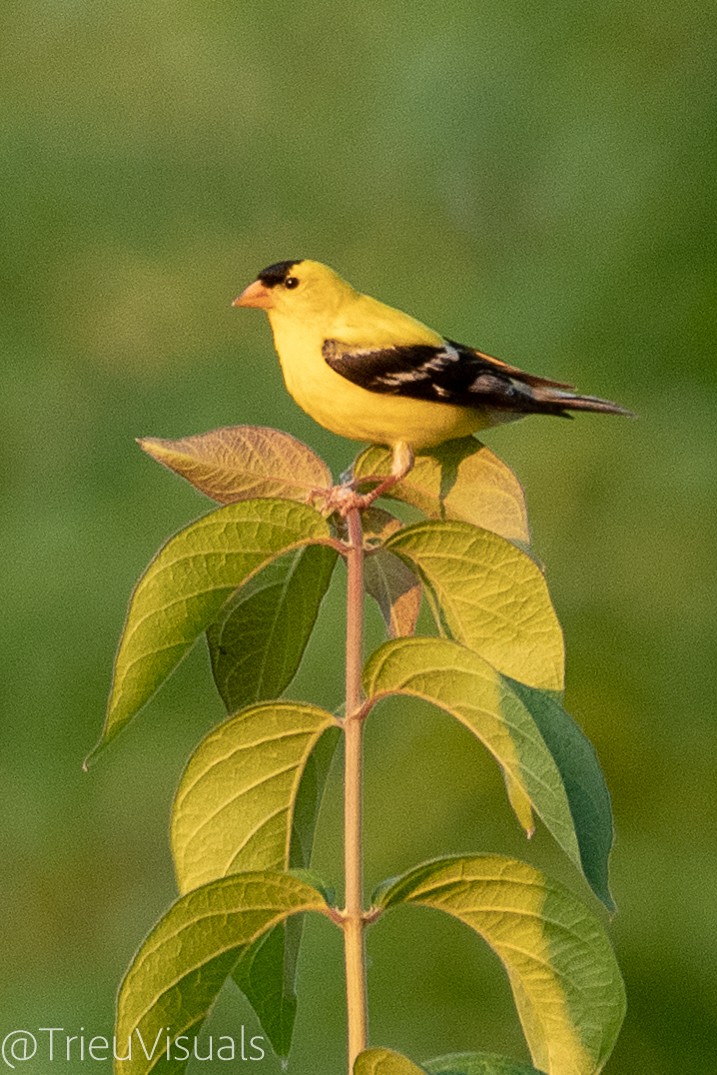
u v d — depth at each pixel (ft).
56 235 54.03
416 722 36.29
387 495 14.90
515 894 11.29
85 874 40.37
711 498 40.98
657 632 39.29
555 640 12.55
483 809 34.81
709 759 36.55
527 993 11.44
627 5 51.98
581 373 44.52
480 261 54.24
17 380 50.19
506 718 11.21
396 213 56.90
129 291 53.67
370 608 39.52
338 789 36.27
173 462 13.78
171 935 11.11
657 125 48.60
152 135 57.62
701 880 33.50
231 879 11.09
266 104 59.47
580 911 11.30
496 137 54.08
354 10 60.18
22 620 42.04
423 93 55.93
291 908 11.28
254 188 58.13
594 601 40.14
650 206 46.70
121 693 12.18
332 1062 30.45
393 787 35.47
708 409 42.86
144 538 43.91
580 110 51.49
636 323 44.78
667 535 40.73
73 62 58.34
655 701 37.81
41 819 40.47
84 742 41.01
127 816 40.60
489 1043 31.14
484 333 48.01
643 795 36.24
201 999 11.25
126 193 56.03
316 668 39.09
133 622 12.18
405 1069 10.71
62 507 45.65
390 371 20.67
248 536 12.30
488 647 12.64
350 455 48.14
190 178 57.31
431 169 56.03
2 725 41.29
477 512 14.82
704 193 46.11
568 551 41.16
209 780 12.02
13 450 48.47
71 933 40.09
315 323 21.06
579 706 37.63
